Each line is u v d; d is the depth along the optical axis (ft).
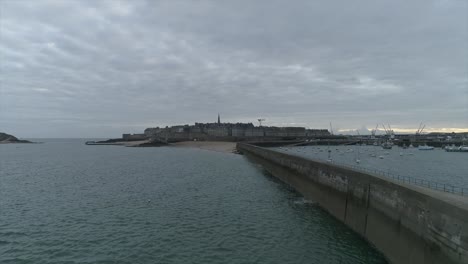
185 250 51.96
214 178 133.39
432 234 35.53
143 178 134.41
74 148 470.39
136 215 72.95
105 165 196.34
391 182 46.80
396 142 533.96
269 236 58.13
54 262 47.91
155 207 80.43
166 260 48.21
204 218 70.13
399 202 43.70
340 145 564.30
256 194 97.25
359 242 53.93
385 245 46.80
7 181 129.80
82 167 184.96
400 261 42.11
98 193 100.32
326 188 76.38
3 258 49.55
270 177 138.21
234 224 65.51
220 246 53.57
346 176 64.64
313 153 330.95
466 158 281.54
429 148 427.74
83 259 48.83
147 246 53.72
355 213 59.21
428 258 35.99
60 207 81.71
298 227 62.95
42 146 566.36
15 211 77.87
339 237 56.65
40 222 68.23
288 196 94.32
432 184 135.64
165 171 160.04
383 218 48.16
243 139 600.80
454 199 34.91
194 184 116.88
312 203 84.12
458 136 640.17
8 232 61.62
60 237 58.59
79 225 65.82
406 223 41.42
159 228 63.21
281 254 50.06
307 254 49.80
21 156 292.81
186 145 499.92
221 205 82.17
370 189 53.62
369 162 239.30
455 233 31.65
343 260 47.26
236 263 47.06
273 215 72.02
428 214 36.52
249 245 53.93
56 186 115.65
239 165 191.01
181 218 70.23
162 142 511.40
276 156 142.61
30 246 54.39
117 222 67.56
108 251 51.83
